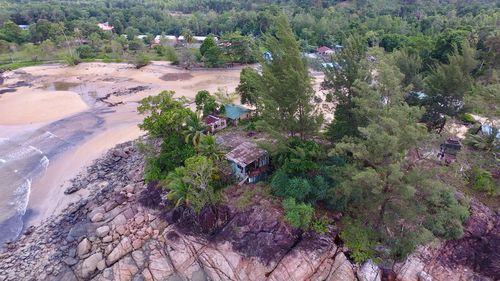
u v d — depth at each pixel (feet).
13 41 444.14
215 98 214.48
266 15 440.04
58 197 164.86
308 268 108.78
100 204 154.20
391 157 98.63
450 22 360.48
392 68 126.72
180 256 120.98
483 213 117.50
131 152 198.18
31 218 151.64
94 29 489.26
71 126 236.43
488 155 127.65
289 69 120.78
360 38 136.56
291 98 123.34
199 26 524.93
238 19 490.08
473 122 178.50
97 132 227.81
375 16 424.46
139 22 554.46
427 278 105.60
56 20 550.36
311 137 146.72
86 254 126.41
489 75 197.57
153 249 124.77
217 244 119.85
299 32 415.03
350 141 119.34
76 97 289.74
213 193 126.31
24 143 215.31
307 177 121.90
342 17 424.46
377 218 112.98
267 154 139.03
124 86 315.37
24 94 298.15
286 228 114.52
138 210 142.92
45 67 384.27
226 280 112.88
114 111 260.21
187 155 143.33
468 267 108.58
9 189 171.73
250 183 136.36
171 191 128.67
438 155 132.67
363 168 110.42
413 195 97.40
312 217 117.19
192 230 126.41
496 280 104.42
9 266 125.39
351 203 121.08
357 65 131.13
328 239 113.70
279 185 122.52
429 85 161.48
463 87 150.30
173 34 547.90
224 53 358.02
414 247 102.94
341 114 135.74
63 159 197.36
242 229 119.24
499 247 108.68
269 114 129.29
